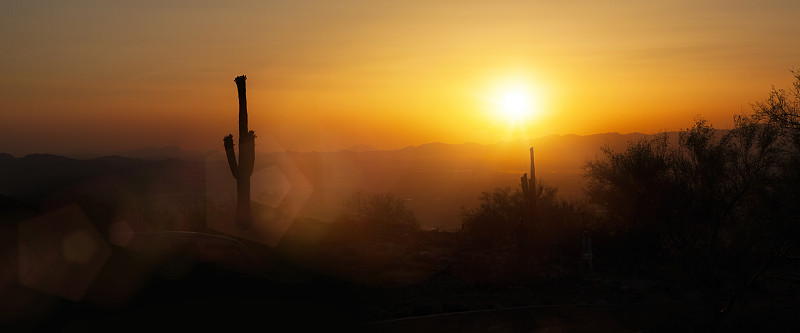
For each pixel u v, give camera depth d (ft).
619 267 74.02
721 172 50.34
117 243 30.12
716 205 50.39
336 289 39.83
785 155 48.91
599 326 45.85
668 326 43.83
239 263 32.76
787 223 46.44
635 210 53.62
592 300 60.95
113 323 26.30
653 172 52.65
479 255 72.84
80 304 26.35
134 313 27.04
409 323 41.45
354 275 56.13
